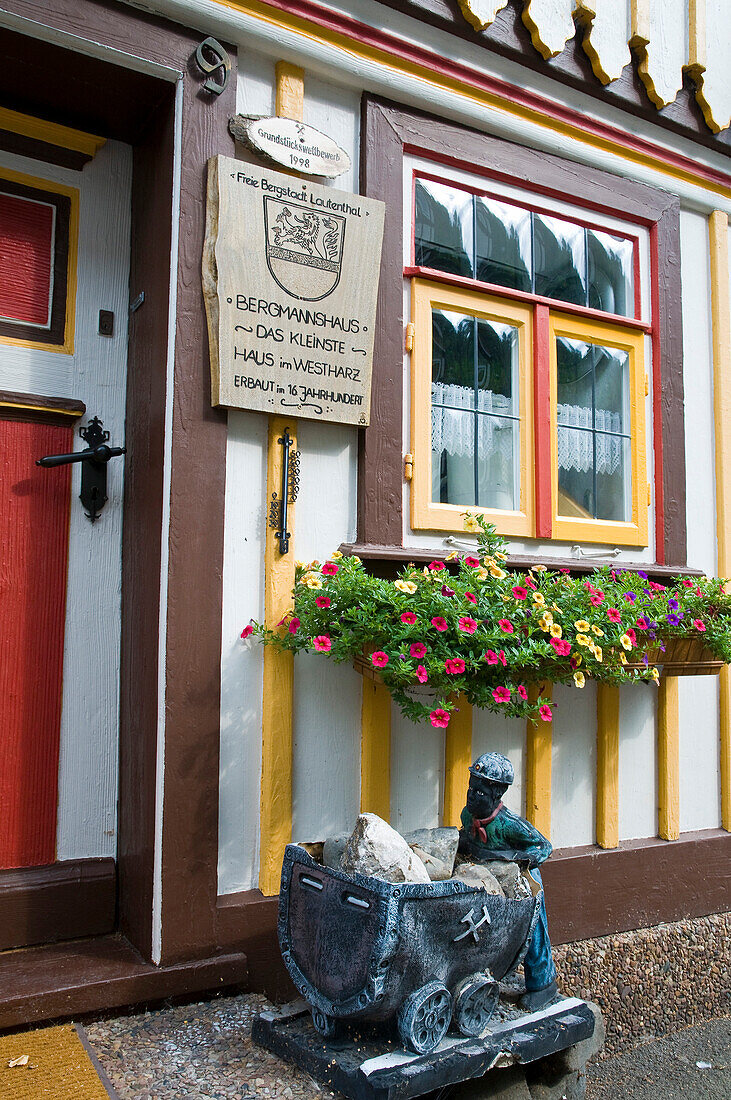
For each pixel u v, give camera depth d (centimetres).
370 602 294
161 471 301
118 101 317
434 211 364
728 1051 379
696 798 429
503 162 376
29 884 306
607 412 411
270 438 316
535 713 326
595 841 394
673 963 399
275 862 307
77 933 312
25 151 322
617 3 400
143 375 323
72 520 328
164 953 285
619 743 400
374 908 228
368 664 300
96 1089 231
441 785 350
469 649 294
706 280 452
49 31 278
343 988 235
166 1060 248
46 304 326
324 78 335
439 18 349
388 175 344
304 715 320
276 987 305
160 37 298
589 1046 299
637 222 422
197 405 300
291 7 319
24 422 319
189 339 300
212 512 301
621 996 382
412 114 353
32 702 315
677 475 424
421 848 270
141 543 316
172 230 303
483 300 371
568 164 396
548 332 388
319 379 319
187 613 294
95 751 327
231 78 312
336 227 323
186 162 302
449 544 354
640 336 419
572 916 374
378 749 329
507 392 382
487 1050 246
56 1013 266
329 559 326
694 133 434
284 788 311
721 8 443
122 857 321
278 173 312
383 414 337
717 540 444
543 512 378
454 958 246
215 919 294
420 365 350
